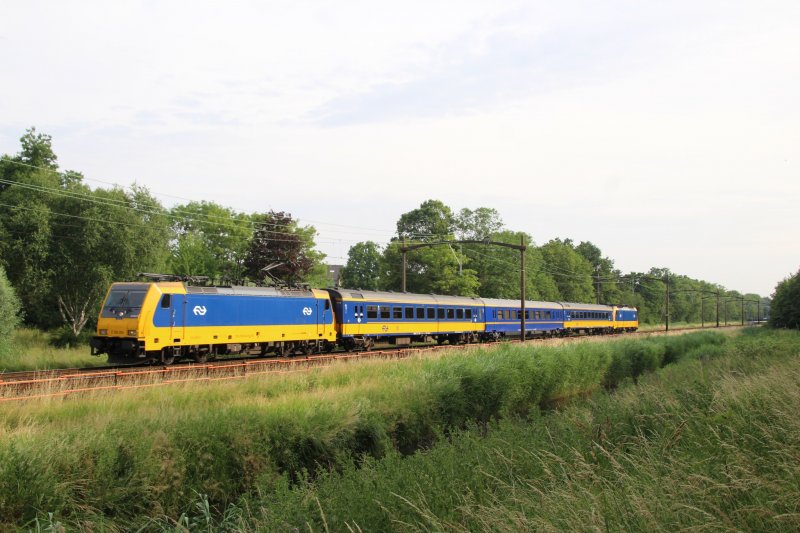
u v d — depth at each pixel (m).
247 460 10.73
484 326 38.78
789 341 28.25
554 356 23.47
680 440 8.94
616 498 6.29
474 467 8.29
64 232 32.91
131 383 15.01
